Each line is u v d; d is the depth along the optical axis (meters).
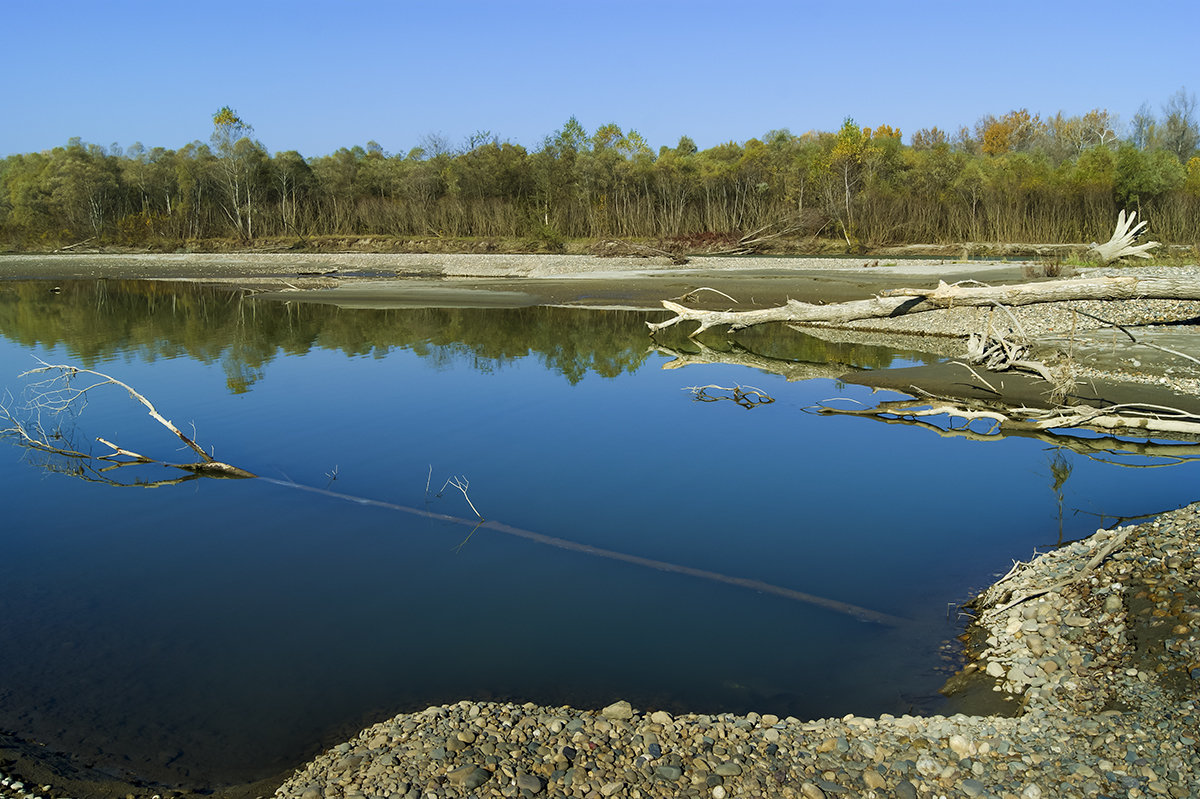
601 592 8.08
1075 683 5.90
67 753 5.62
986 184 48.56
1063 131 80.25
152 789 5.22
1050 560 7.85
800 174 54.56
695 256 47.88
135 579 8.61
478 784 4.82
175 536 9.83
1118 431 13.45
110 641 7.26
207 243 62.09
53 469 12.52
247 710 6.15
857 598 7.81
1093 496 10.49
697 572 8.46
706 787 4.86
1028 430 13.95
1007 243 45.22
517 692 6.30
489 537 9.56
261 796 5.09
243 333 25.61
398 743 5.32
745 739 5.39
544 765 5.05
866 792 4.83
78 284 42.69
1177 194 43.34
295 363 20.73
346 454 13.00
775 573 8.40
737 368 20.03
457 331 25.98
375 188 67.88
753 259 43.97
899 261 40.25
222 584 8.45
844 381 17.89
